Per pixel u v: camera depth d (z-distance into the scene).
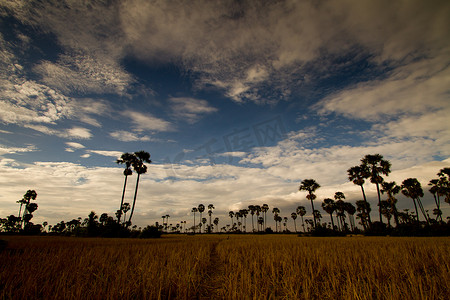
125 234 38.22
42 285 4.46
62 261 7.05
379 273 5.50
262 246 14.33
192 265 7.23
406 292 3.77
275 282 5.17
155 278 4.92
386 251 9.27
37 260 7.25
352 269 6.05
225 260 9.16
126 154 42.66
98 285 4.38
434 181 45.12
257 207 97.56
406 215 55.69
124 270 5.69
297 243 16.59
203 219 117.94
